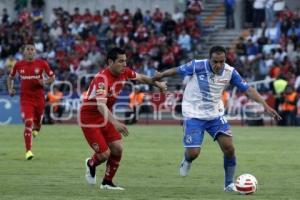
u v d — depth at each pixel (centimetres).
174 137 6175
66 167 4125
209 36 9762
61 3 10556
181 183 3522
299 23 9262
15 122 7894
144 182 3553
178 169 4075
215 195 3103
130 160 4484
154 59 8969
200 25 9738
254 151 5075
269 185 3453
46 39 9681
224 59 3153
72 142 5659
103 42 9462
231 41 9681
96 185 3419
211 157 4666
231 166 3219
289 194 3158
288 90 7762
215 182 3562
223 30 9806
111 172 3284
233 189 3216
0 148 5169
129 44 9275
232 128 7331
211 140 5900
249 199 2995
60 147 5272
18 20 10156
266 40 9050
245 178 3150
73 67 9019
